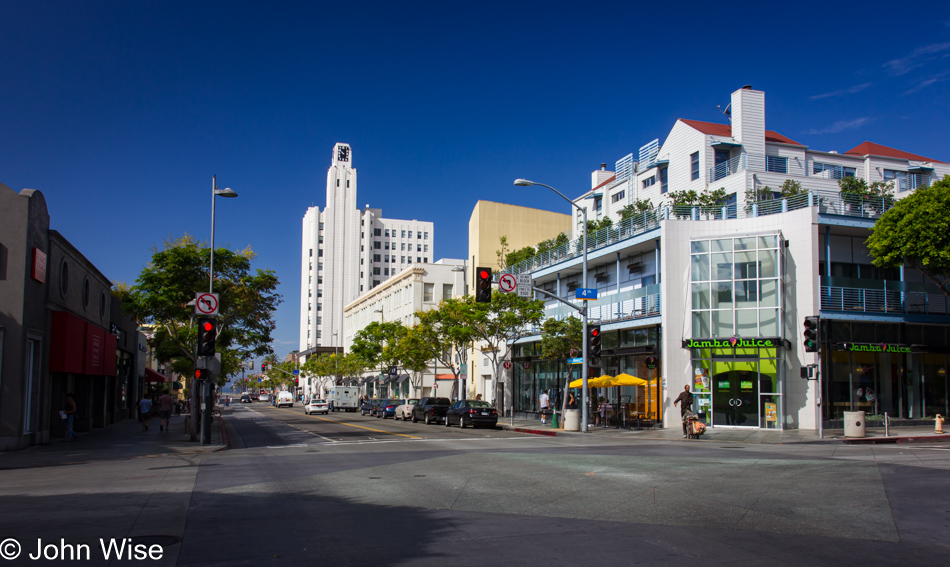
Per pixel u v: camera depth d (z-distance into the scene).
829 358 30.19
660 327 32.22
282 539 8.04
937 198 26.23
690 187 44.22
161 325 34.72
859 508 9.62
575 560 6.96
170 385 67.50
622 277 38.34
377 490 12.02
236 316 32.50
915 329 32.12
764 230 31.38
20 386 22.31
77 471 15.91
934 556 7.06
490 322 39.69
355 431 32.81
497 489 11.87
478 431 32.38
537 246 55.53
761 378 30.19
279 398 106.69
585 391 29.53
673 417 31.30
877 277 32.72
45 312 24.61
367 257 153.12
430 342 47.84
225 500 11.02
